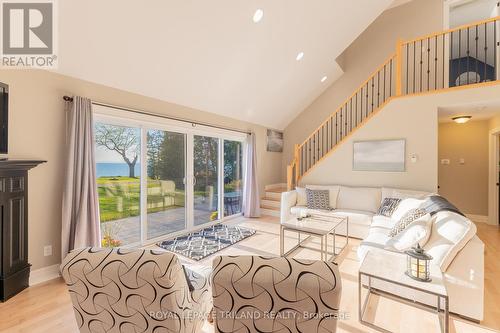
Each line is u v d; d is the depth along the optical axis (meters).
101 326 1.30
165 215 3.79
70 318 1.88
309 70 4.88
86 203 2.59
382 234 2.71
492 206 4.55
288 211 4.44
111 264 1.12
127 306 1.19
